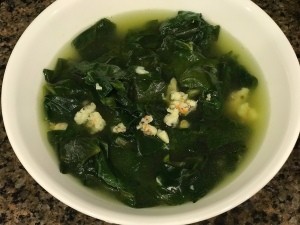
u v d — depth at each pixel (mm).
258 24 187
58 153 177
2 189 183
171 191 167
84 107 187
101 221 175
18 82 172
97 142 176
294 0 228
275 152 154
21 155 154
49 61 195
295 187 180
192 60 193
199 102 189
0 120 198
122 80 186
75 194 152
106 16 208
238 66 198
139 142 180
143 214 147
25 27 223
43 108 188
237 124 186
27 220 176
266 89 188
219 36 206
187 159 177
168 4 210
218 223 173
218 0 196
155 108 185
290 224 173
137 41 201
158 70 190
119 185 169
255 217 174
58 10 190
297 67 168
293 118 158
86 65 193
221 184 170
